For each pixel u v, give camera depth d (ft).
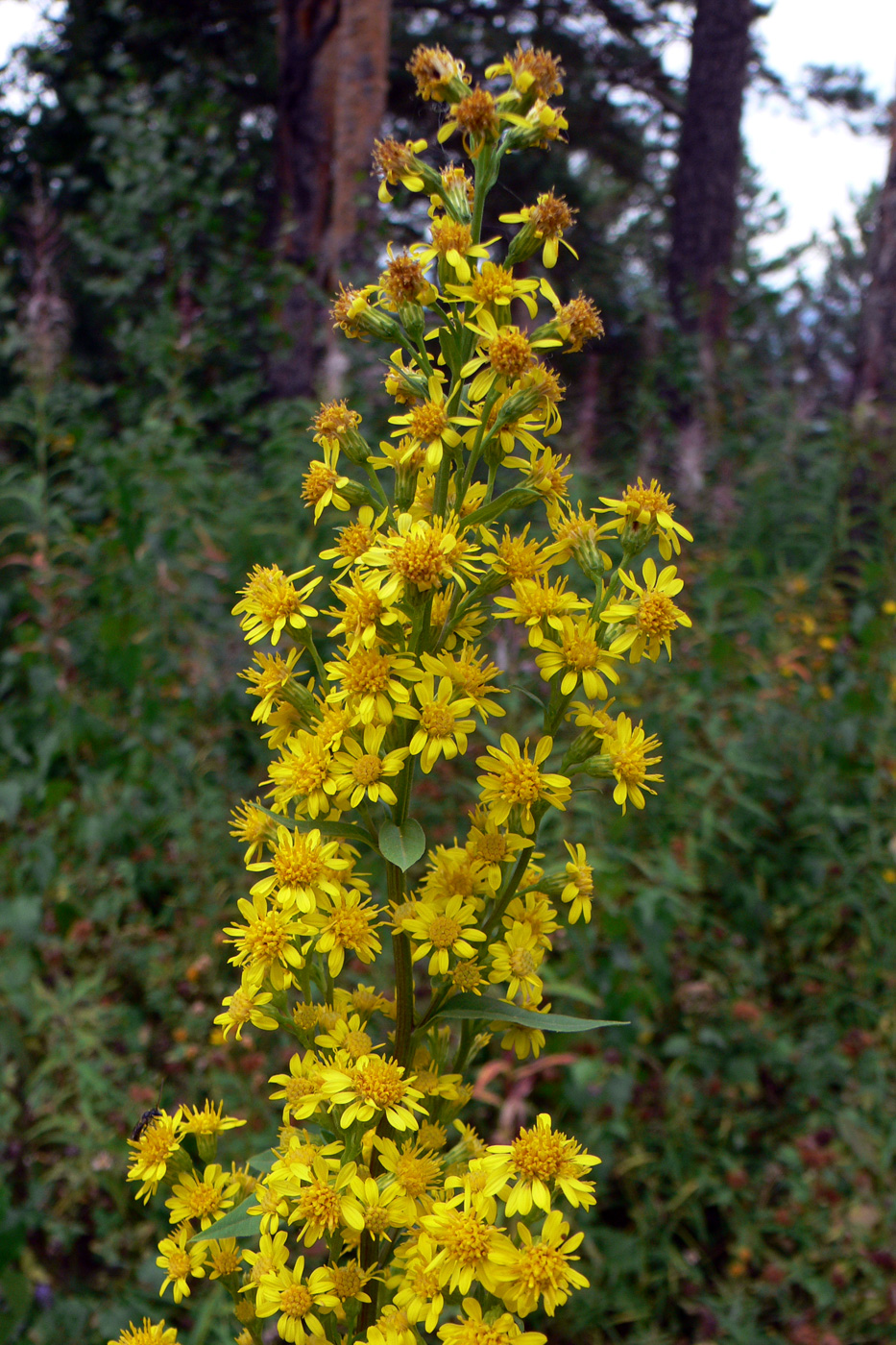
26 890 11.58
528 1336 3.51
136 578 14.64
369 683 3.98
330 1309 3.92
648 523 4.33
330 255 24.35
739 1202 9.69
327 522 15.66
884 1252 8.59
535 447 4.27
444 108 4.51
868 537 19.72
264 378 26.76
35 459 18.19
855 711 13.73
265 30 38.55
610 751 4.24
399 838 3.95
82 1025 9.75
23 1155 8.56
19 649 14.14
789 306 31.99
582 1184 3.63
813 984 11.52
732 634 16.21
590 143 47.44
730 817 12.64
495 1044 10.04
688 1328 9.17
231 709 13.83
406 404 4.52
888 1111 9.83
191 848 11.31
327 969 4.42
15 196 35.91
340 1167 3.92
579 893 4.38
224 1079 9.13
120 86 27.30
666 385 26.48
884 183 23.63
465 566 4.00
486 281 4.13
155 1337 4.21
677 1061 10.50
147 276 25.55
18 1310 7.70
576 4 44.27
